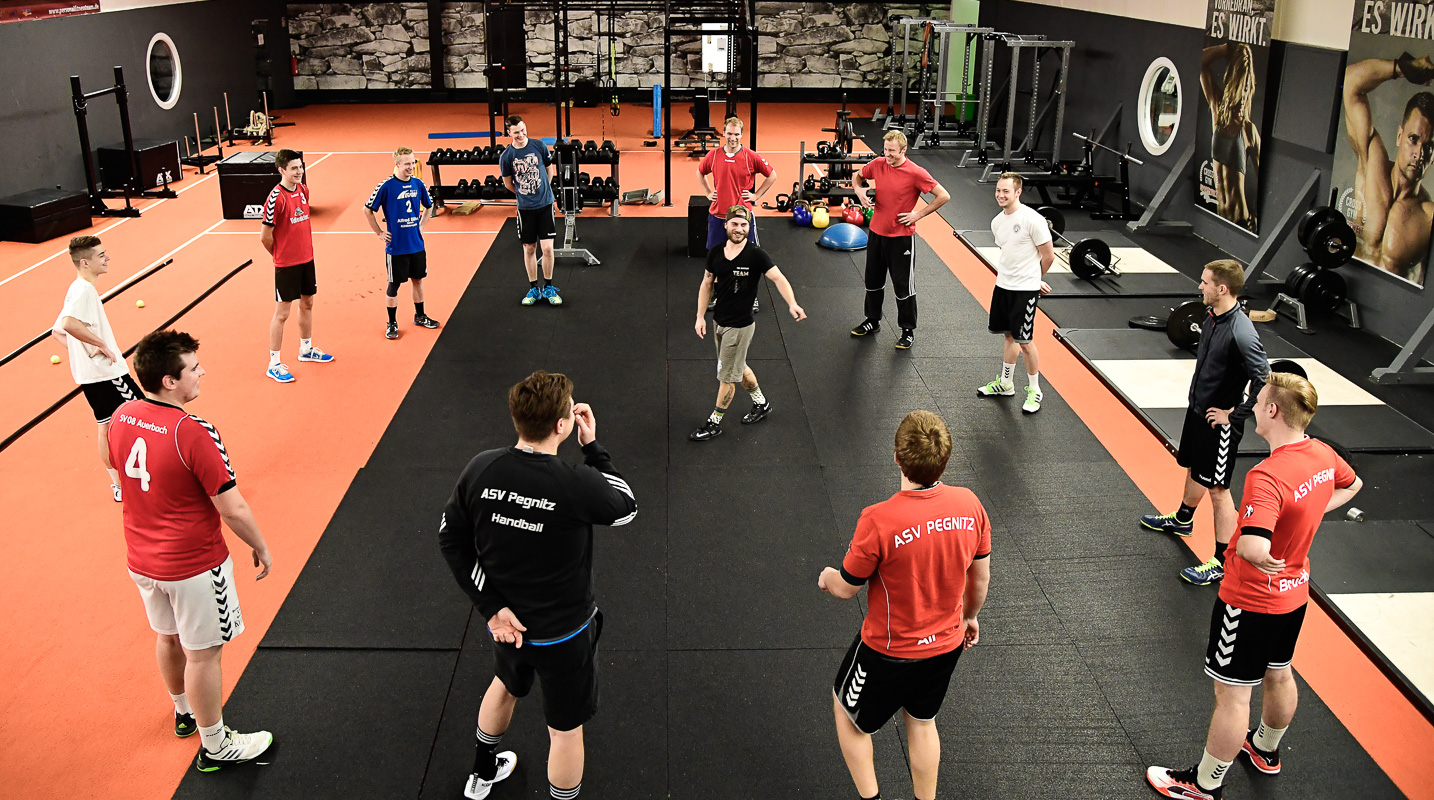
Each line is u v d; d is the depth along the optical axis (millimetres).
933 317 8742
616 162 12234
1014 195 6371
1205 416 4766
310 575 4980
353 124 18359
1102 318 8750
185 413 3387
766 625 4629
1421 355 7277
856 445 6383
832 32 20484
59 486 5883
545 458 3029
